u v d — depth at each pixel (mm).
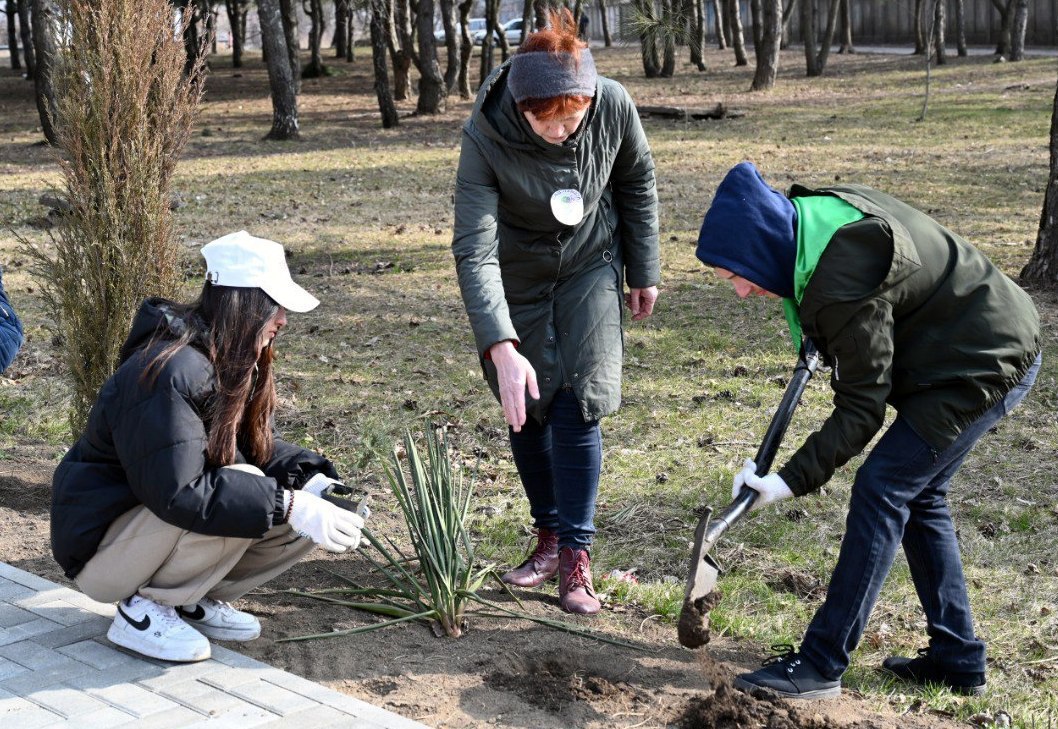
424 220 13555
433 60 27250
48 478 5328
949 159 16422
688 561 4543
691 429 6160
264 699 3188
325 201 15156
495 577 4156
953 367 3152
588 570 4055
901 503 3229
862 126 21297
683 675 3574
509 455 5824
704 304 9016
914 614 4059
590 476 3971
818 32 50844
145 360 3150
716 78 33844
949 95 26000
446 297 9633
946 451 3193
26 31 38969
